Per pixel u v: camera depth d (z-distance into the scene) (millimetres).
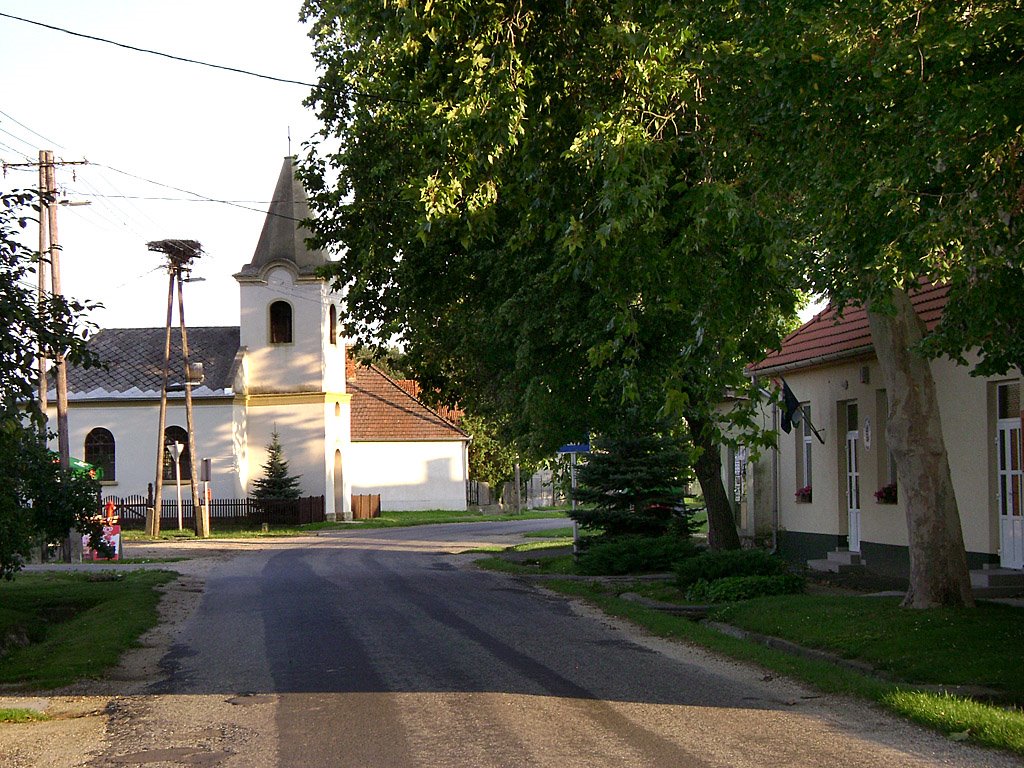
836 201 10203
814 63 9844
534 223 12125
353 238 20594
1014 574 15547
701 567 18562
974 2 9594
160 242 44000
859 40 9797
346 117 20625
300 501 49500
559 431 20578
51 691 11086
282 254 51688
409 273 20016
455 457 63500
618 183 9398
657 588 19859
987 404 16500
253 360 51750
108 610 17531
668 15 10539
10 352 11133
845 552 21453
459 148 11133
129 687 11172
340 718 9039
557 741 8031
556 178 11906
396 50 13219
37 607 18844
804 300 19875
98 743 8531
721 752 7641
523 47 11484
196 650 13516
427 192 11102
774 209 9977
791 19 9781
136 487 49875
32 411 11555
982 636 11641
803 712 9055
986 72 9703
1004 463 16250
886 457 20047
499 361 21266
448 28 11000
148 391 50031
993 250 10531
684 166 10531
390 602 18219
